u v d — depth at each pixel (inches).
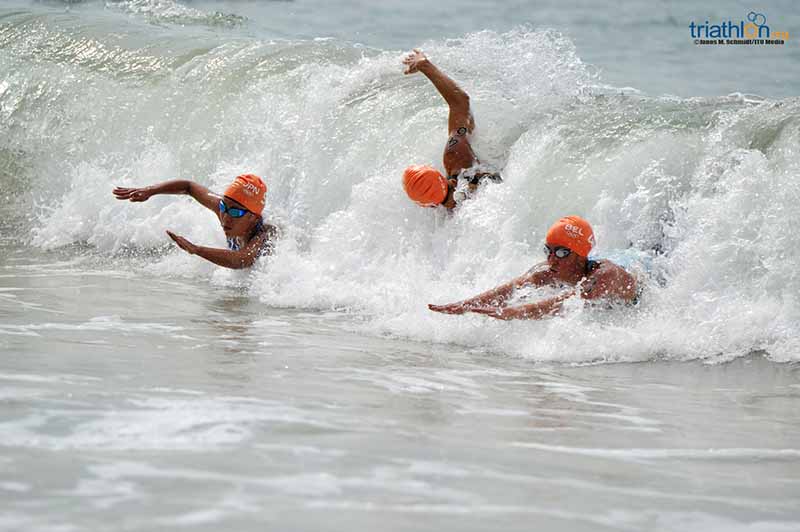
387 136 1206.9
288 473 476.1
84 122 1572.3
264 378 675.4
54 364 671.8
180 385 634.8
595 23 2391.7
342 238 1093.1
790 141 908.6
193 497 438.3
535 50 1266.0
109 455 487.5
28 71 1706.4
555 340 823.7
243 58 1501.0
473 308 833.5
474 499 459.8
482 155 1104.8
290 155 1291.8
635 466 529.3
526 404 658.2
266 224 1109.7
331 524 418.0
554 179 1030.4
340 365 740.7
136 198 1115.3
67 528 399.5
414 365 761.0
